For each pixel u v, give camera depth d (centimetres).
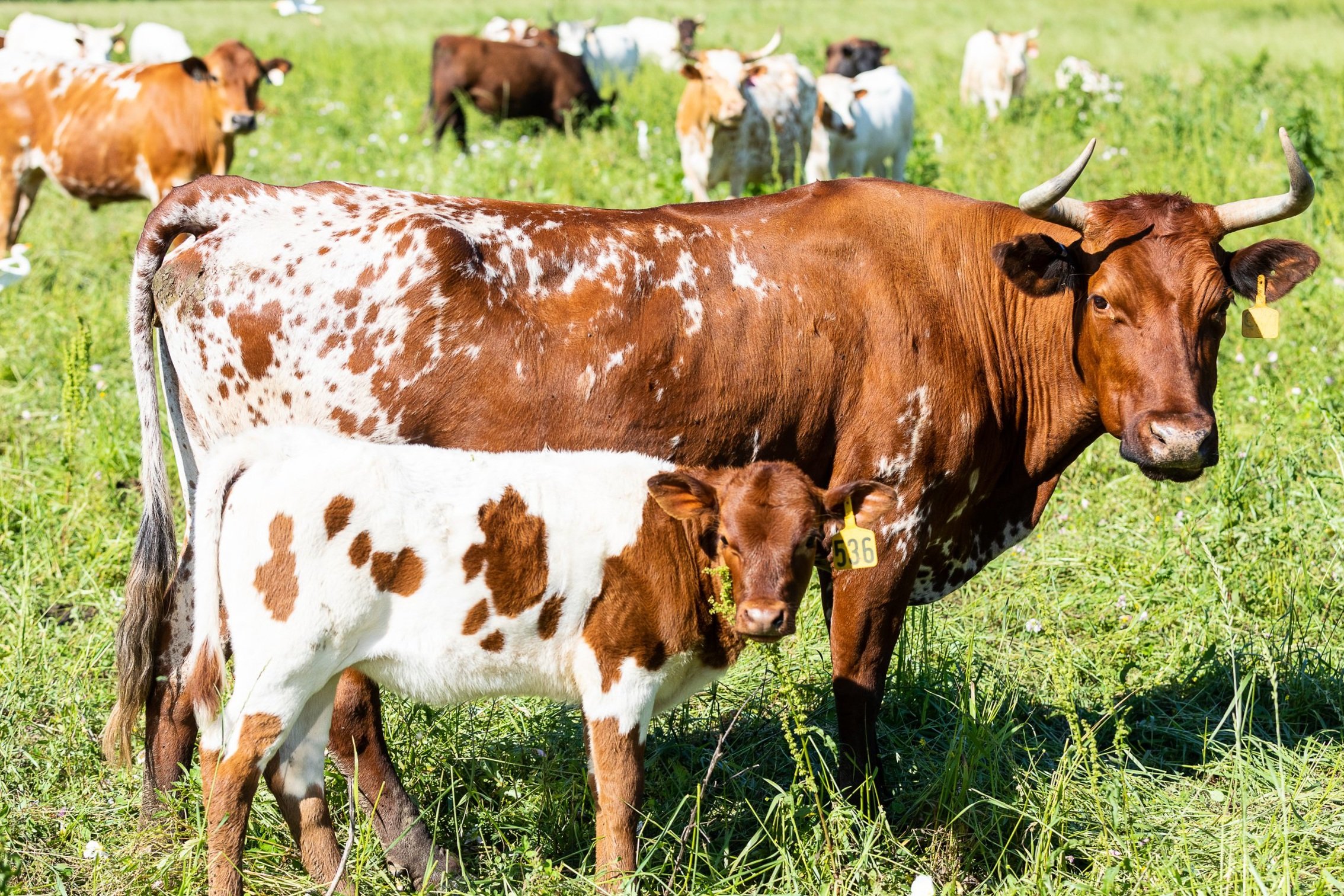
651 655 457
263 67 1254
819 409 539
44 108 1197
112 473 805
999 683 598
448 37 1948
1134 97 1997
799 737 528
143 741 559
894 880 478
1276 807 513
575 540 448
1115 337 524
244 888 447
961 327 552
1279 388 875
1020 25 3897
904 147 1639
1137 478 813
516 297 514
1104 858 477
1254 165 1449
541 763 542
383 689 562
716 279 532
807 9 4619
